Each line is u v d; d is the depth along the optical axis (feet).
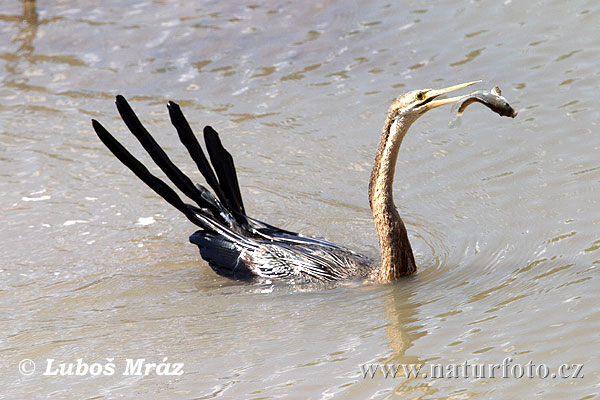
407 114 34.47
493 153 46.73
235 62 59.77
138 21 65.72
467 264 37.65
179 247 42.04
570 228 39.09
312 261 37.96
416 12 62.49
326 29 62.23
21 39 64.28
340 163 48.47
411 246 40.19
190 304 36.22
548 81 52.24
